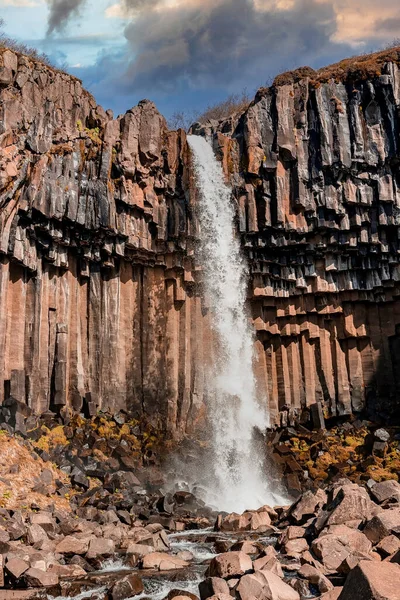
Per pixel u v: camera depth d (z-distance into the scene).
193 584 11.01
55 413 21.16
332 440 25.19
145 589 10.80
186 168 25.23
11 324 20.08
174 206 25.12
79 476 18.31
